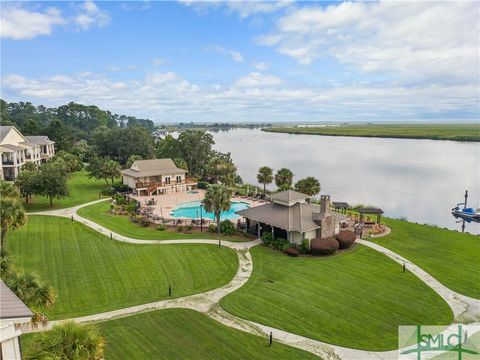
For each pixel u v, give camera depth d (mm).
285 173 61812
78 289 29203
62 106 193500
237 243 40844
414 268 33719
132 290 29250
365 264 34688
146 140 102500
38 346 13461
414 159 135500
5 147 70875
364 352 21219
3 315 11180
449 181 93688
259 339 22359
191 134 87750
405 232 45250
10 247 37594
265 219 41312
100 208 55906
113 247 38812
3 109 153750
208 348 21359
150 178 70000
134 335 22594
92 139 119188
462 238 43344
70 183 78188
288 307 26422
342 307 26453
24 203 57906
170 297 28031
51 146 102062
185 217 52500
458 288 29719
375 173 105750
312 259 36031
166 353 20781
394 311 25922
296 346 21734
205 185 75750
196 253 37531
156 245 39750
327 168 115188
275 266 34281
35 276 19594
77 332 13664
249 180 97938
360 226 44375
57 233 42781
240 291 29047
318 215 39500
